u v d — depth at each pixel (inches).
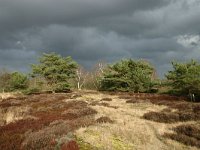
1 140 476.4
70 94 1498.5
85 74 2822.3
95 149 409.4
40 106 994.7
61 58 1935.3
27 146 429.1
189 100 1213.7
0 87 2222.0
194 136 561.6
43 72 1817.2
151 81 1734.7
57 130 496.4
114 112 797.2
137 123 634.8
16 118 719.1
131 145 448.8
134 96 1365.7
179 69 1272.1
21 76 2124.8
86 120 603.5
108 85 1905.8
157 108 932.6
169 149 460.1
